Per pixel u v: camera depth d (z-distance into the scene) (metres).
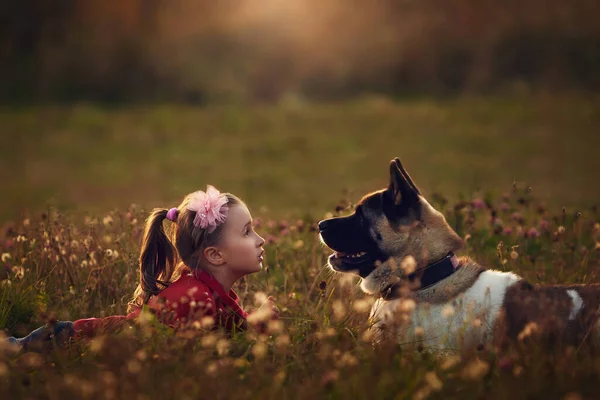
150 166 24.30
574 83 36.50
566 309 4.61
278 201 17.52
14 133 29.84
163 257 5.11
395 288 5.04
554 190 17.33
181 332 4.32
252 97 39.19
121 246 6.41
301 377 4.07
